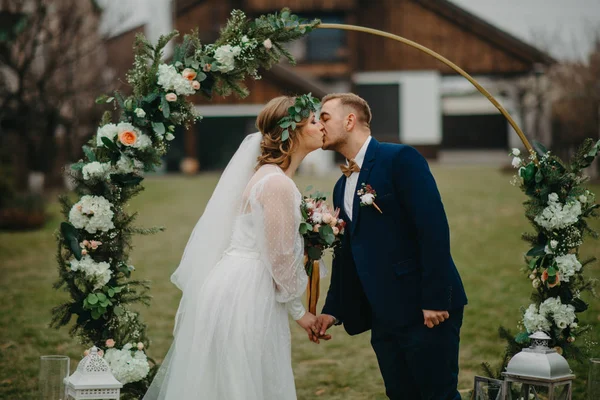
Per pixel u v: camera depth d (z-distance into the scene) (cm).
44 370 373
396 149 396
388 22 3067
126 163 399
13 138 1802
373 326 411
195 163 2631
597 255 973
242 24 424
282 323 377
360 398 512
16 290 876
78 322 405
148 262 1050
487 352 614
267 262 371
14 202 1399
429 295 378
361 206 397
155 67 407
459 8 3019
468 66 3064
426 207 382
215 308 367
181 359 372
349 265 414
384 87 3084
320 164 2506
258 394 358
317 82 2864
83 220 396
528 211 437
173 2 3019
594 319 676
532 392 387
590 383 374
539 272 437
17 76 1716
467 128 4016
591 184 1748
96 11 1909
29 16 1697
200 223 388
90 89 1842
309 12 2959
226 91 429
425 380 390
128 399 414
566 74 2366
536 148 438
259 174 383
